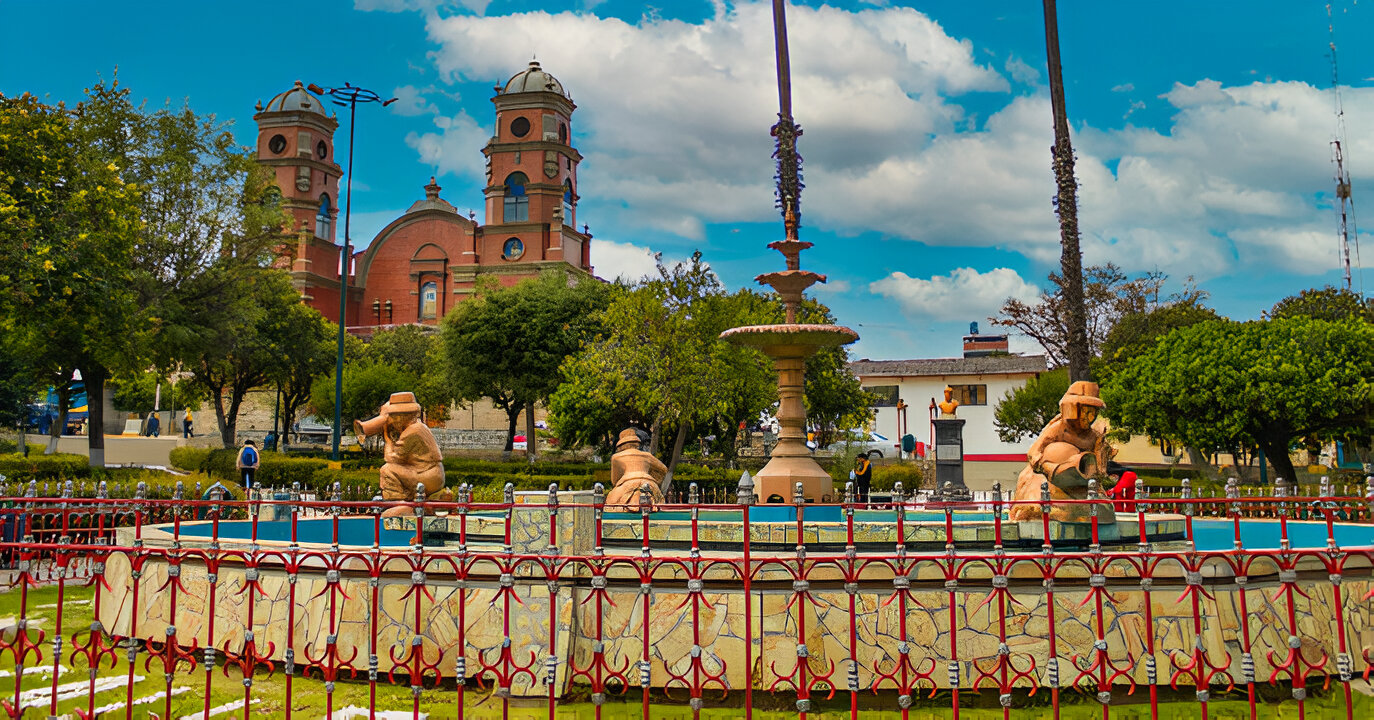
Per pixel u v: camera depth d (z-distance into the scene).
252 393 57.66
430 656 6.78
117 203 22.50
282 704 6.36
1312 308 37.56
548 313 38.97
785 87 17.95
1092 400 8.74
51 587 11.17
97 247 21.34
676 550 8.04
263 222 30.33
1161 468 35.47
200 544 7.51
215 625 7.36
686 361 23.33
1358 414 22.55
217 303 29.58
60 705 6.41
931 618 6.68
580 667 6.79
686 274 25.14
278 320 39.97
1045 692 6.58
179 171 27.97
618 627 6.79
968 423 51.75
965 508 6.16
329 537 10.35
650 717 6.21
